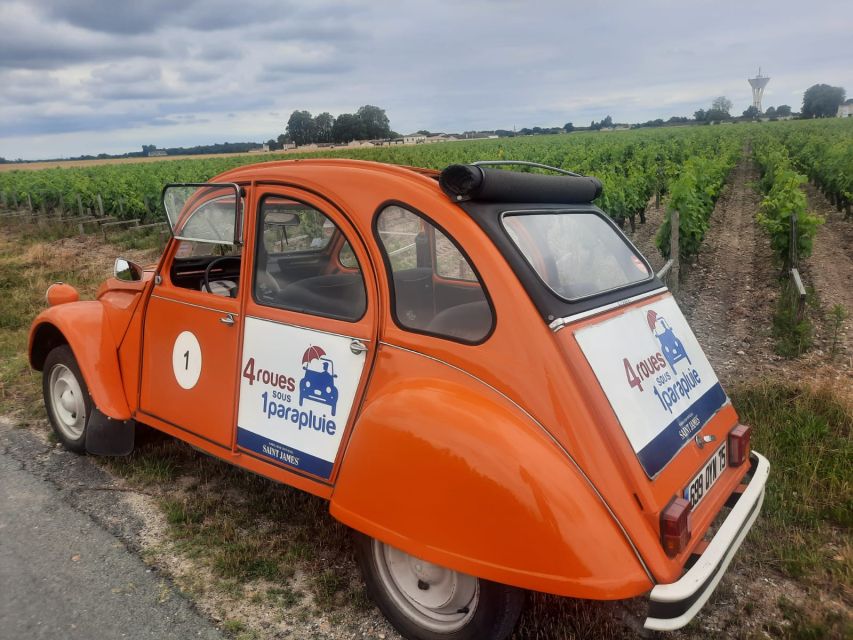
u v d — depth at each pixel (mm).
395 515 2383
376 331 2672
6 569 3176
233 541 3402
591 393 2303
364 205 2754
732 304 8344
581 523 2129
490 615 2375
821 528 3441
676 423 2631
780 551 3223
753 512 2729
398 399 2455
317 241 3248
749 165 32719
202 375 3350
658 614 2154
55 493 3908
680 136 49562
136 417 3824
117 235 16688
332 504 2582
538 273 2490
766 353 6336
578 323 2467
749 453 3162
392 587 2701
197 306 3355
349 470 2527
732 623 2832
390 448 2400
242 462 3137
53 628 2771
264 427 3029
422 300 2816
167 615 2861
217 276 3879
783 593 3010
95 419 3973
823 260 10859
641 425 2422
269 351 3014
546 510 2135
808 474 3826
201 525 3570
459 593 2488
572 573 2105
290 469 2922
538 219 2842
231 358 3184
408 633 2646
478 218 2555
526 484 2156
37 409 5184
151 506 3766
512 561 2172
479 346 2428
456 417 2303
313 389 2842
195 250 3697
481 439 2236
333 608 2922
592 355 2412
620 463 2258
